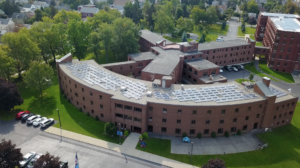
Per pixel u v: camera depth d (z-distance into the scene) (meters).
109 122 67.19
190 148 64.44
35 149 62.25
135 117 66.94
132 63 100.75
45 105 82.44
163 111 66.00
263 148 65.81
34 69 82.69
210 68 94.31
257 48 126.75
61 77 87.62
